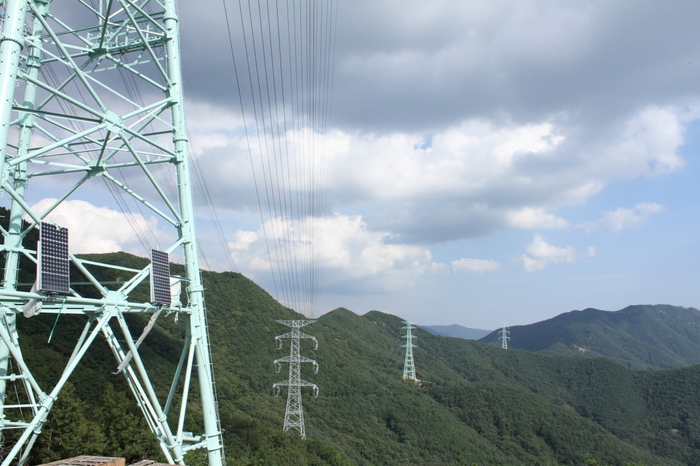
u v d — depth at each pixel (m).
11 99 15.92
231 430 63.75
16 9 16.16
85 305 20.31
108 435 35.62
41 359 47.34
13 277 20.72
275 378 103.25
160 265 23.70
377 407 111.56
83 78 19.81
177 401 62.31
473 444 106.31
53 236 18.50
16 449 18.30
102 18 23.41
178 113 25.56
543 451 111.25
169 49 25.88
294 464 57.12
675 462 123.69
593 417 155.75
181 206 25.42
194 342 25.12
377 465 85.69
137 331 76.00
